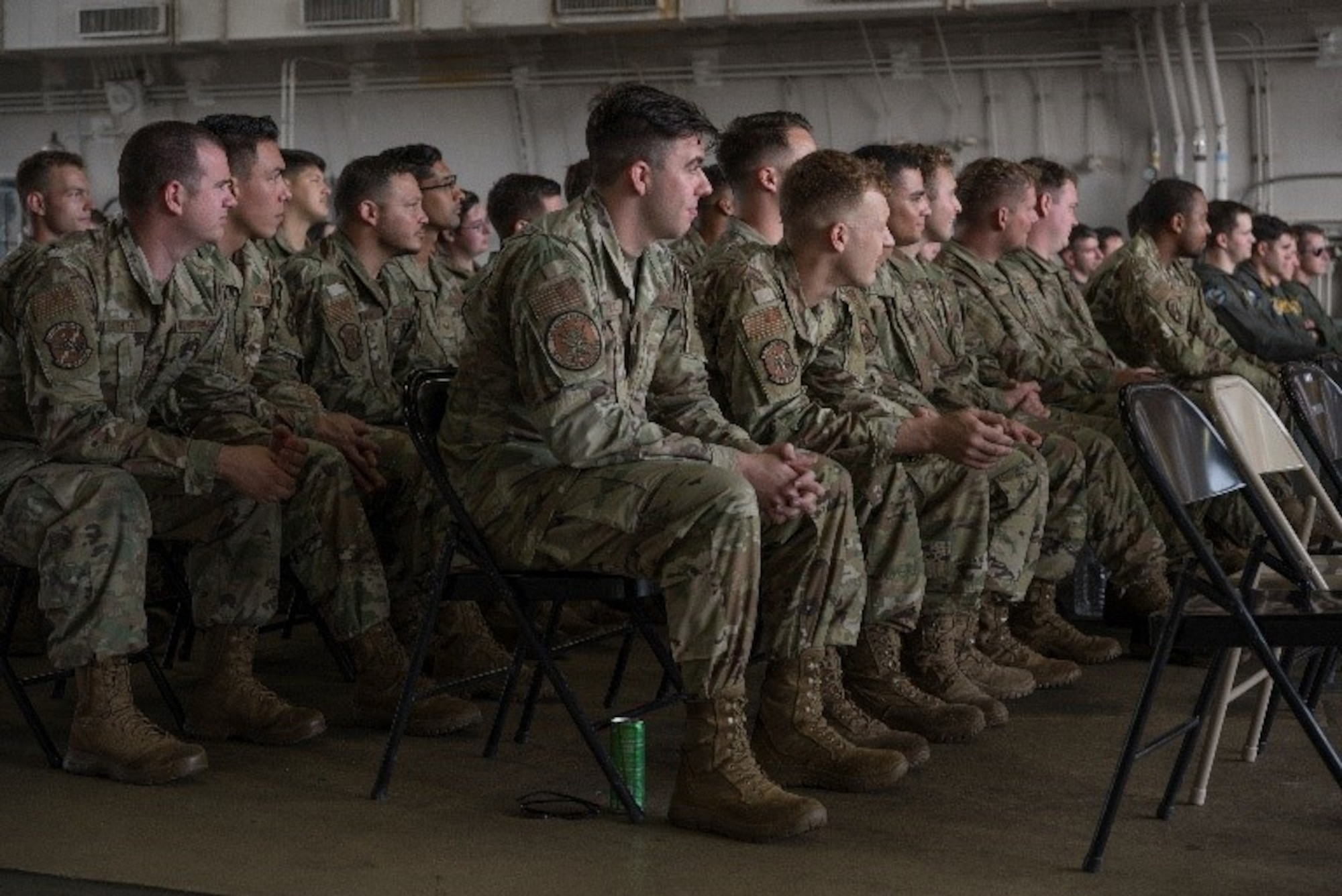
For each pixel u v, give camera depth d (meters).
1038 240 5.60
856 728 3.66
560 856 2.93
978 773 3.58
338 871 2.83
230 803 3.28
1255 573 3.26
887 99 9.39
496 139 9.88
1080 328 5.47
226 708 3.82
